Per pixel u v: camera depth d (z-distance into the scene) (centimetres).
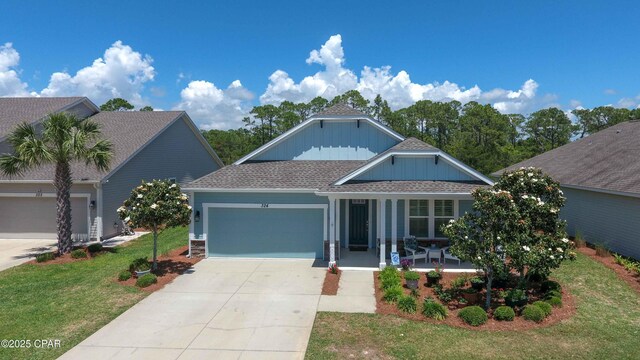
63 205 1702
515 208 1017
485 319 977
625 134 2233
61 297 1181
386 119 6303
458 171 1509
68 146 1573
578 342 887
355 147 1870
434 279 1258
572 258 1066
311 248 1639
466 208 1611
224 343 891
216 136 6844
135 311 1074
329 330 952
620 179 1589
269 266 1520
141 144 2369
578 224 1897
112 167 2103
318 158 1881
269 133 6706
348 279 1352
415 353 840
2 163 1605
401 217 1644
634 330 950
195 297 1180
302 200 1625
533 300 1127
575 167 2100
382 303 1119
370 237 1752
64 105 2534
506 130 6412
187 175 2997
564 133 6688
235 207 1642
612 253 1570
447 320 998
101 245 1845
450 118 6406
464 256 1038
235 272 1439
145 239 2078
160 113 2830
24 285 1301
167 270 1450
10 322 1005
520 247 991
